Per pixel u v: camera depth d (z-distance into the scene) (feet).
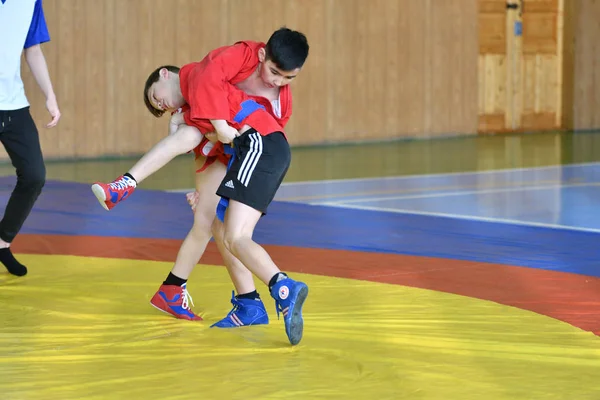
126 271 25.21
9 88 24.04
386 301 21.31
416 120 76.84
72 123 61.93
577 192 45.42
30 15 24.26
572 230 33.35
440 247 29.55
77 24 61.67
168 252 28.37
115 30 63.05
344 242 30.45
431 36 76.84
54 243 29.81
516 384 15.20
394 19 74.84
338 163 59.82
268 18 69.00
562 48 84.94
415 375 15.64
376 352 17.04
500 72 81.61
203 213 19.76
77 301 21.48
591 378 15.56
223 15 67.05
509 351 17.16
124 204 39.47
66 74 61.41
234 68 18.74
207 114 18.42
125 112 63.87
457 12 78.02
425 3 76.28
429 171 55.57
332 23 71.97
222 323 19.39
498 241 30.78
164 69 19.69
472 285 23.45
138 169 18.62
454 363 16.37
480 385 15.12
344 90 73.00
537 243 30.40
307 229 33.22
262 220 35.29
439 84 77.77
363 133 74.33
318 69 71.67
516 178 51.88
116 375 15.64
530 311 20.48
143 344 17.74
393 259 27.27
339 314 20.02
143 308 20.83
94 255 27.81
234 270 19.48
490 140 76.64
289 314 17.10
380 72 74.59
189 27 65.77
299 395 14.57
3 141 24.30
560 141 75.97
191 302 20.94
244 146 18.61
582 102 86.22
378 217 36.50
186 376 15.60
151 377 15.52
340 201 42.01
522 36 82.64
